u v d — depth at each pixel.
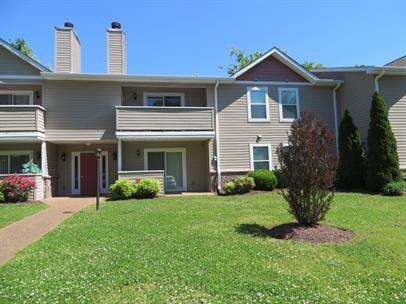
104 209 11.45
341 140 16.55
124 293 4.50
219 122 17.50
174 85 17.44
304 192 7.84
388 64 19.66
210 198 13.90
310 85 18.64
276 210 10.43
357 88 17.72
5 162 16.75
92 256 6.07
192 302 4.22
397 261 5.70
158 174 16.06
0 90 17.16
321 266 5.50
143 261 5.71
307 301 4.24
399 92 17.08
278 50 18.31
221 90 17.73
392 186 13.84
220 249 6.37
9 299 4.35
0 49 16.47
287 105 18.30
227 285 4.72
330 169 7.89
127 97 17.86
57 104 16.31
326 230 7.48
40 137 15.42
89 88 16.64
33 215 10.74
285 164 8.10
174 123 16.56
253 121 17.83
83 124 16.42
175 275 5.08
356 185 16.00
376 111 15.23
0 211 11.41
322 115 18.56
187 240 7.03
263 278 4.98
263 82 18.12
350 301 4.24
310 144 7.88
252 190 15.91
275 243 6.79
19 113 15.16
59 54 17.09
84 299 4.32
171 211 10.52
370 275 5.11
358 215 9.49
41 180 15.14
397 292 4.52
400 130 16.91
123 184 14.63
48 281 4.93
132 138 16.16
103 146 17.97
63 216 10.53
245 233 7.63
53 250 6.54
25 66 16.56
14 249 6.97
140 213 10.34
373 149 15.05
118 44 17.89
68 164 17.69
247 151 17.62
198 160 18.30
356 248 6.35
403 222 8.62
